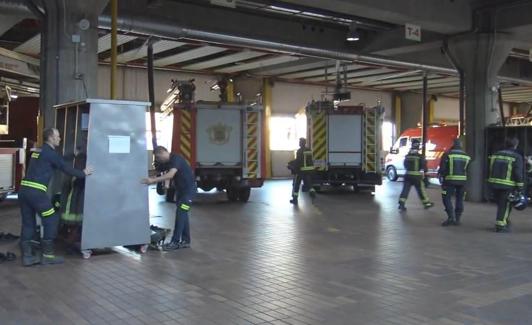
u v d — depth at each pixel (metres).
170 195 16.58
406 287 6.67
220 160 16.34
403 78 28.75
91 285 6.70
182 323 5.31
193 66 24.84
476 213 14.05
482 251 9.01
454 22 15.93
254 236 10.42
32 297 6.17
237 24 16.53
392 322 5.36
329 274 7.34
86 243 8.18
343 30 19.36
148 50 15.02
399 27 18.34
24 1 10.17
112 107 8.37
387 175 26.95
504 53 17.00
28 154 18.20
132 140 8.52
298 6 16.03
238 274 7.32
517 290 6.57
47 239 7.78
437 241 9.95
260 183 16.56
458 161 11.82
